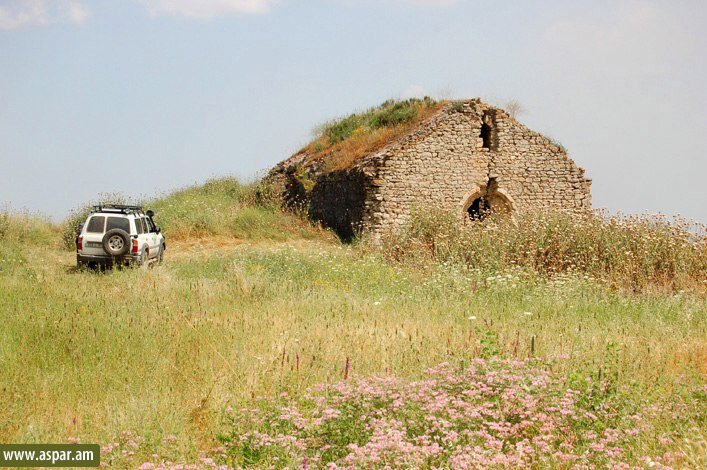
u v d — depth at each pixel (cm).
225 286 1438
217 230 2662
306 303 1270
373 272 1683
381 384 679
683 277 1567
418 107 3038
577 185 2805
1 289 1295
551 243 1852
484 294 1369
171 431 627
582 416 608
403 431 574
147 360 832
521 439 599
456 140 2689
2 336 909
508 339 944
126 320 1041
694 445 567
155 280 1467
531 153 2766
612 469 523
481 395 648
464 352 838
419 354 845
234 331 981
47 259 2208
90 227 1842
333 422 601
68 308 1129
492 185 2742
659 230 1747
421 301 1320
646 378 753
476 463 516
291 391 710
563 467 540
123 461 566
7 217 2588
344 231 2762
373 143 2894
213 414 671
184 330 987
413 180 2625
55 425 647
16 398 693
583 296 1359
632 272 1620
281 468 545
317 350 876
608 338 973
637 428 594
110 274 1684
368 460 516
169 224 2648
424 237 2342
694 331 1071
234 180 3462
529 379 670
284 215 2992
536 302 1297
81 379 762
